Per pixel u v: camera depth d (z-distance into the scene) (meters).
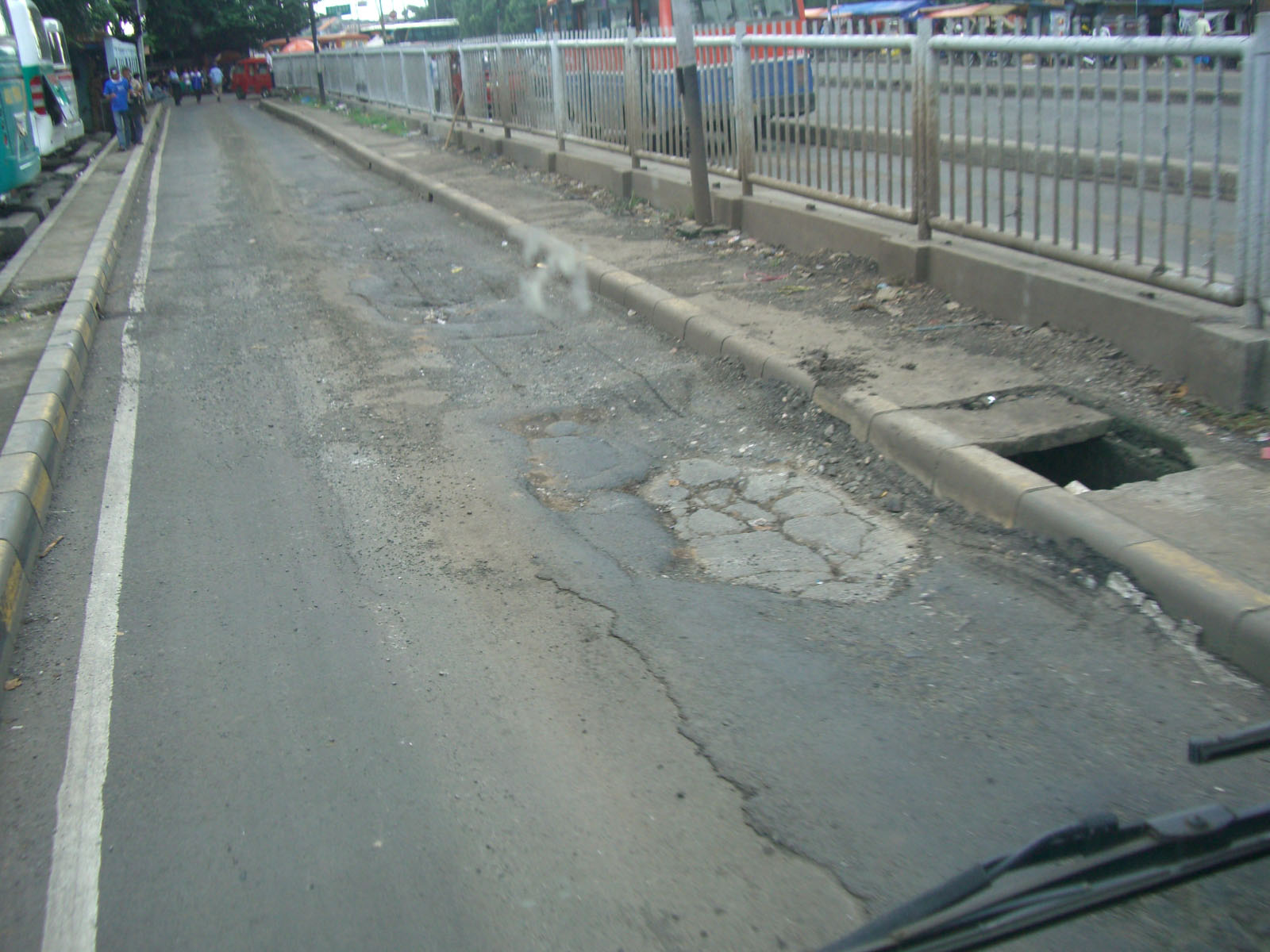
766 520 4.73
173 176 19.09
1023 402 5.23
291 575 4.46
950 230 7.00
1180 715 3.27
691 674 3.62
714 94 9.63
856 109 7.74
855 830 2.88
